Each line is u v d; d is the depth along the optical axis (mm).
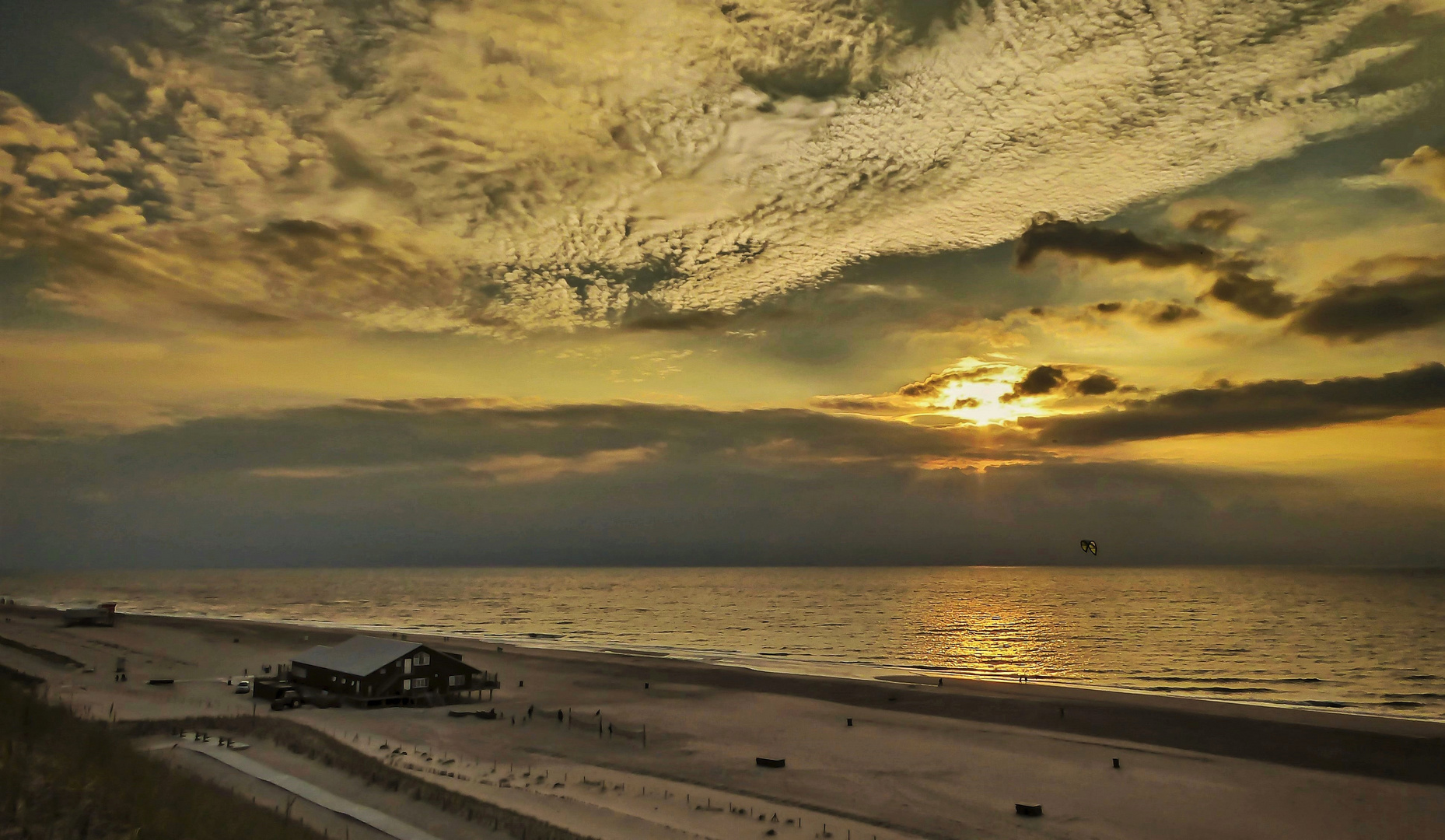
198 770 40594
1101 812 46281
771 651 142750
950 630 186875
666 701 82062
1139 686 100438
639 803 45656
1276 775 53625
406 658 77375
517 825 34969
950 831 42750
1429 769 54656
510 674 99688
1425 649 140875
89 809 20391
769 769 55312
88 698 69500
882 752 60344
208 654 114562
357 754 49156
